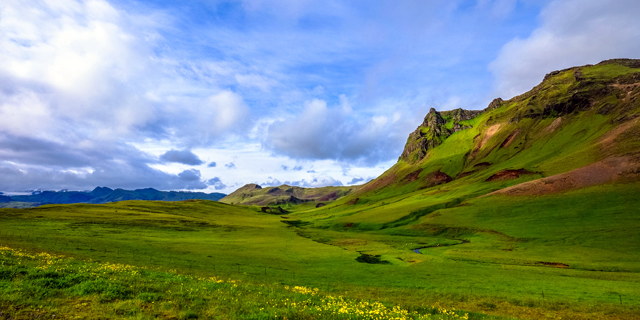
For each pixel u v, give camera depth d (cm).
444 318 2320
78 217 10838
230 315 1656
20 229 7231
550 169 16250
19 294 1586
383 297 3738
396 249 9338
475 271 5981
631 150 13538
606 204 10912
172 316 1561
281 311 1772
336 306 2131
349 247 9775
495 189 16388
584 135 19412
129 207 16288
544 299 3753
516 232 10456
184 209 19525
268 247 8688
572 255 7625
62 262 2609
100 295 1744
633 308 3384
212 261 5709
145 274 2531
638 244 7919
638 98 18388
